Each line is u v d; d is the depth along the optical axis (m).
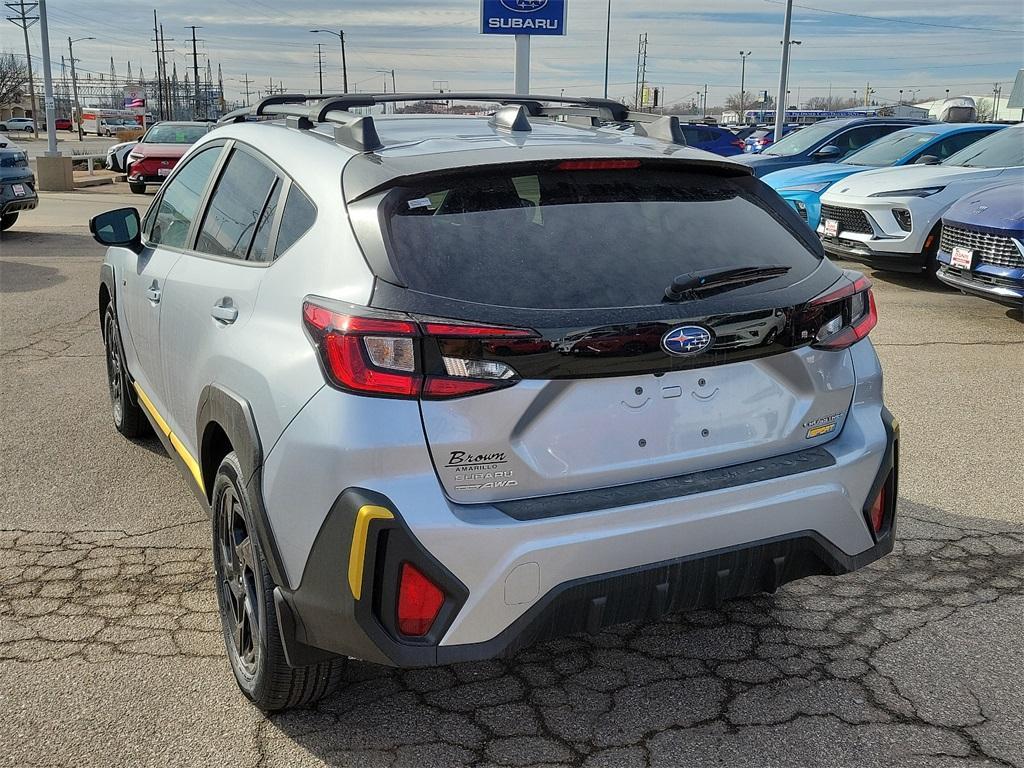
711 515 2.51
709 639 3.27
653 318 2.43
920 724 2.78
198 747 2.68
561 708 2.87
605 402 2.44
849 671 3.06
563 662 3.12
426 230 2.45
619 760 2.63
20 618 3.38
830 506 2.68
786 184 12.27
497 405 2.32
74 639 3.24
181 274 3.54
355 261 2.44
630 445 2.49
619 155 2.72
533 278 2.42
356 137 2.78
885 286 10.09
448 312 2.30
